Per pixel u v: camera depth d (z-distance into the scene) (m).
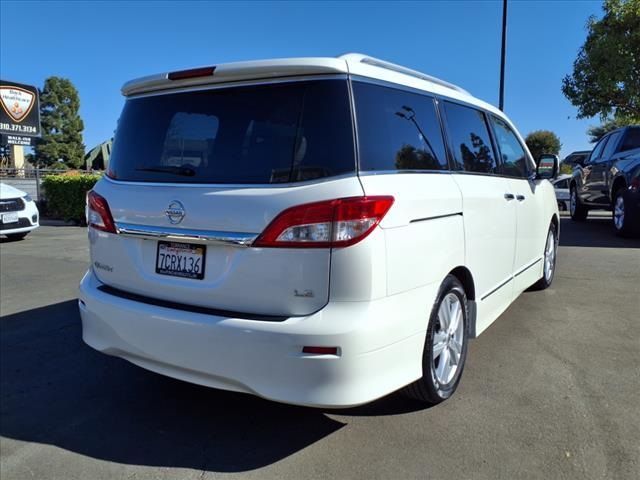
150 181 3.07
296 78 2.75
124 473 2.72
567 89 17.80
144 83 3.15
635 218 9.08
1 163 40.22
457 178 3.46
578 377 3.66
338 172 2.59
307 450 2.87
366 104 2.80
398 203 2.71
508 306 4.83
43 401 3.53
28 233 12.02
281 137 2.71
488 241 3.81
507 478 2.58
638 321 4.83
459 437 2.94
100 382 3.81
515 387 3.52
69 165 44.12
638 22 15.80
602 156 11.12
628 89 16.08
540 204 5.25
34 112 20.14
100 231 3.29
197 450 2.91
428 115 3.38
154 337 2.88
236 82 2.88
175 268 2.91
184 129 3.00
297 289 2.54
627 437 2.90
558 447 2.82
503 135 4.61
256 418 3.24
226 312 2.71
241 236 2.64
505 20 15.45
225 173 2.79
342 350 2.48
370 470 2.67
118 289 3.22
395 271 2.68
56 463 2.82
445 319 3.25
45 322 5.16
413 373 2.87
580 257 7.75
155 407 3.42
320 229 2.50
